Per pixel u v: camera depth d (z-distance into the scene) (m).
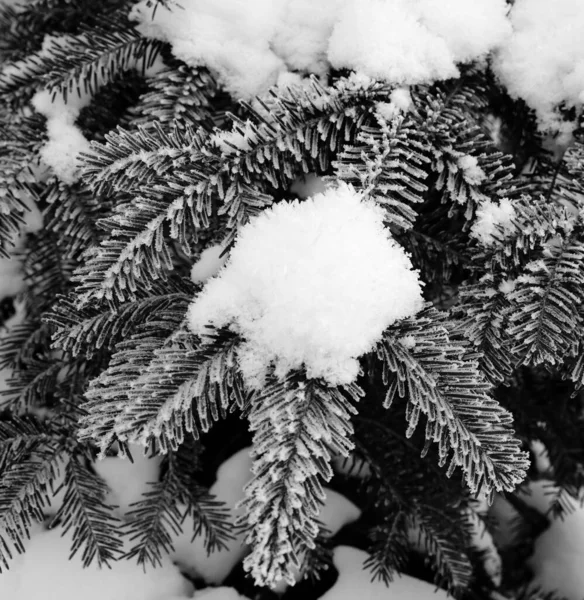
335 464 0.70
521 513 0.85
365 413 0.64
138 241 0.47
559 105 0.54
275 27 0.54
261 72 0.54
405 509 0.64
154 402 0.45
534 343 0.46
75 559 0.62
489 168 0.50
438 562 0.65
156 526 0.59
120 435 0.44
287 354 0.45
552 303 0.47
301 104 0.50
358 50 0.51
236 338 0.47
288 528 0.42
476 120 0.55
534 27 0.53
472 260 0.51
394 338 0.46
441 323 0.47
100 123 0.59
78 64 0.56
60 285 0.62
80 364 0.61
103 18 0.57
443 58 0.52
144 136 0.49
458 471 0.64
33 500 0.56
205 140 0.49
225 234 0.51
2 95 0.58
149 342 0.49
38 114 0.57
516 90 0.54
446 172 0.51
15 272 0.64
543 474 0.86
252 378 0.46
